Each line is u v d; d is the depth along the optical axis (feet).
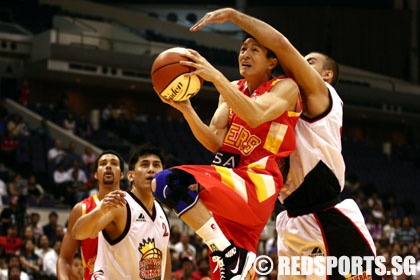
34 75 83.20
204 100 93.50
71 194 56.18
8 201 53.11
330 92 14.01
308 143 13.89
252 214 12.54
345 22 104.68
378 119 103.91
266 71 13.41
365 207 65.10
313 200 14.12
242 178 12.57
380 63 105.29
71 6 98.32
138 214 17.62
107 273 17.44
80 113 88.53
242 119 12.59
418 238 59.00
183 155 75.31
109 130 79.66
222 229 13.00
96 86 89.25
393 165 89.25
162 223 18.13
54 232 45.93
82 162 62.95
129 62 83.15
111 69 83.10
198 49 94.17
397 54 105.60
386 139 106.83
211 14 12.80
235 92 12.36
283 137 13.00
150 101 93.45
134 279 17.48
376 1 107.24
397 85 103.14
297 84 13.57
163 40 94.73
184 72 12.54
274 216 54.60
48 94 86.84
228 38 100.99
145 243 17.62
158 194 12.59
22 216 46.42
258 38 12.99
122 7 107.24
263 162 12.77
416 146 100.73
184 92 12.69
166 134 79.51
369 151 91.76
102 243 17.57
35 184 57.06
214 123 13.69
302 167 13.87
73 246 20.26
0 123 66.33
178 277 38.52
